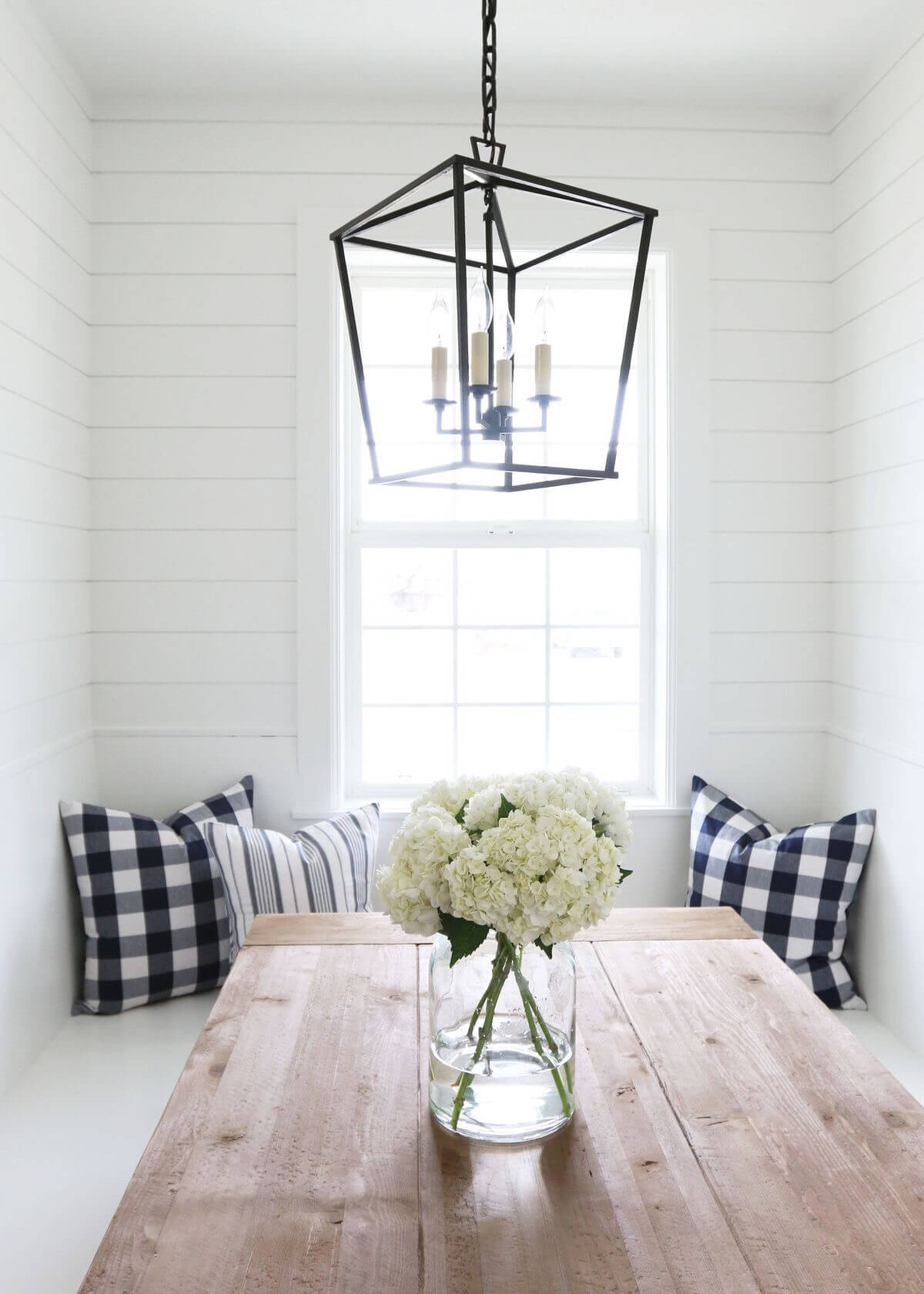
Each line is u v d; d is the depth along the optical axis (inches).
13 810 89.8
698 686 118.2
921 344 97.4
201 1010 100.7
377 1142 48.7
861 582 111.0
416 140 114.3
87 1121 80.6
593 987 66.1
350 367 121.0
